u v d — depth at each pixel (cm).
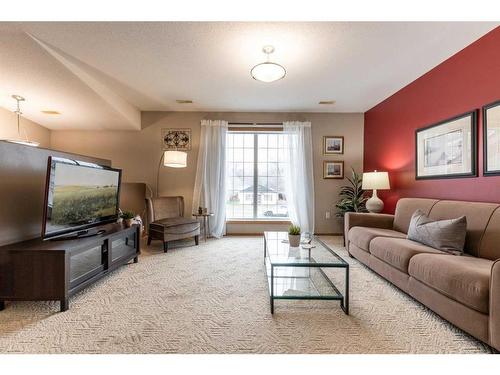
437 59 278
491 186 226
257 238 450
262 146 490
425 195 314
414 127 335
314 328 169
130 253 300
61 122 434
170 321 177
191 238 448
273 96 393
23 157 225
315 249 238
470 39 239
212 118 472
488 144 228
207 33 227
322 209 480
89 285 234
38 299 189
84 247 213
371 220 335
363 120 477
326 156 479
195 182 463
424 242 225
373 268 262
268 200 491
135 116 448
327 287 211
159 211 409
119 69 299
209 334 162
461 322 154
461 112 259
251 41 240
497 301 132
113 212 310
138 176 473
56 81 304
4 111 382
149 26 217
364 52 261
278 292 200
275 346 150
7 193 209
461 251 203
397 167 375
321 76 320
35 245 205
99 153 470
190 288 234
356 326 171
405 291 210
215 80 332
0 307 189
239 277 262
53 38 234
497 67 222
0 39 231
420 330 166
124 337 158
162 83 341
